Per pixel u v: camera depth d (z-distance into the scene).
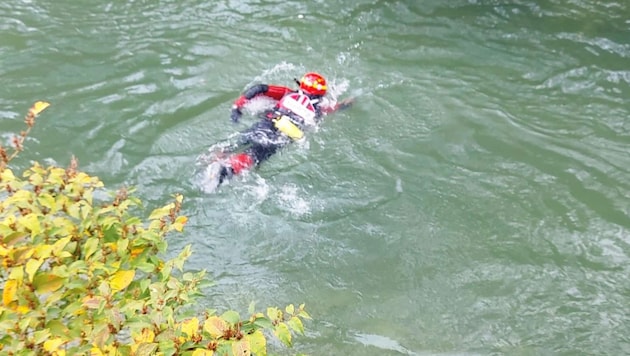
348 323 4.14
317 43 7.52
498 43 7.67
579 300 4.39
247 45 7.35
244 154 5.32
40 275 2.06
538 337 4.11
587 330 4.17
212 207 4.98
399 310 4.26
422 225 4.98
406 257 4.69
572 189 5.40
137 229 2.41
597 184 5.46
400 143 5.84
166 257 4.52
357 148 5.71
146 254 2.36
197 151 5.55
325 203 5.11
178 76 6.68
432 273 4.57
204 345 1.99
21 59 6.75
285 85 6.71
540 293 4.44
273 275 4.48
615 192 5.38
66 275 2.08
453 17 8.20
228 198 5.07
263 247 4.71
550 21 8.17
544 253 4.76
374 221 4.99
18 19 7.50
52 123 5.79
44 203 2.28
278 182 5.26
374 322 4.16
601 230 4.98
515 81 6.93
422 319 4.21
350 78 6.86
